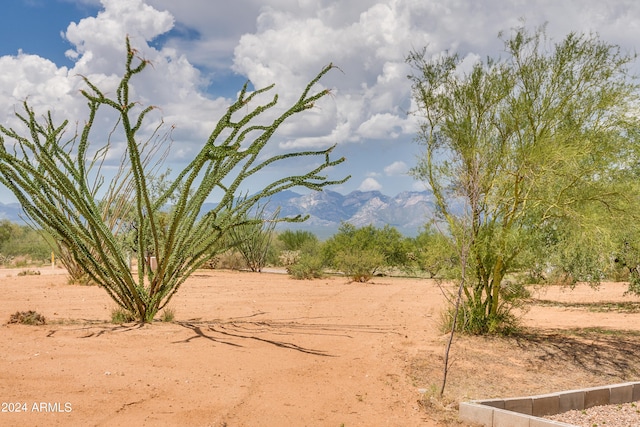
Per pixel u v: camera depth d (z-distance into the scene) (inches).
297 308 485.4
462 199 314.0
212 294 581.0
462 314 367.6
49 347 276.5
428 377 265.7
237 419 194.2
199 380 234.7
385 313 469.1
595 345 339.6
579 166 333.4
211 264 1024.2
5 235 1769.2
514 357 309.0
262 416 199.2
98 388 214.4
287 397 222.2
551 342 345.4
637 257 447.8
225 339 317.4
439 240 357.4
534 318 463.5
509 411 211.6
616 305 561.6
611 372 285.1
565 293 674.8
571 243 339.9
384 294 634.8
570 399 240.2
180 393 216.1
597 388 247.9
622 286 760.3
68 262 651.5
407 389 245.4
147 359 262.4
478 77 356.8
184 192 343.3
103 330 325.7
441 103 362.6
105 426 177.9
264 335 339.9
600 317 471.8
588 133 336.2
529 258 353.1
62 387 212.8
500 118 351.9
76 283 647.8
